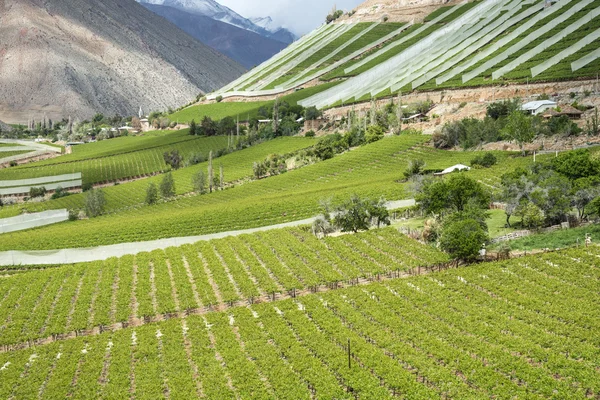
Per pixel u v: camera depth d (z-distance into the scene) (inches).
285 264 3735.2
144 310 3129.9
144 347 2650.1
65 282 3676.2
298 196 5482.3
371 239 3924.7
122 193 7475.4
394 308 2871.6
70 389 2413.9
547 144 5831.7
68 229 5374.0
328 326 2723.9
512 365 2261.3
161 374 2475.4
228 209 5216.5
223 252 3996.1
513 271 3189.0
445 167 5698.8
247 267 3750.0
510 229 3850.9
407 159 6441.9
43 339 3036.4
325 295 3120.1
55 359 2689.5
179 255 4008.4
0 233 6092.5
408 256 3597.4
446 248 3516.2
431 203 4114.2
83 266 3922.2
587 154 4269.2
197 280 3516.2
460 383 2166.6
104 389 2352.4
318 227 4365.2
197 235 4722.0
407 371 2269.9
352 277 3378.4
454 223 3526.1
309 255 3752.5
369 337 2625.5
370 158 6771.7
